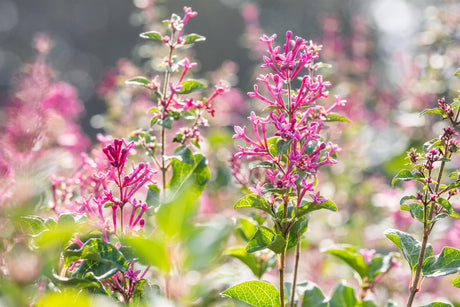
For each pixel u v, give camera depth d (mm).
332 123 1353
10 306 748
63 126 1184
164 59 941
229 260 1135
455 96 1474
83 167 960
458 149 870
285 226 863
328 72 1518
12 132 967
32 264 781
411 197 875
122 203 856
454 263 875
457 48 1562
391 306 961
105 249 828
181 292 774
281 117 850
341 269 1281
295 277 895
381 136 1741
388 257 985
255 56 1881
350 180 1605
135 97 1405
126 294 849
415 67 1663
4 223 850
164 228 708
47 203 960
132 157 1140
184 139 947
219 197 1376
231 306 886
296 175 846
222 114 1556
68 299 738
